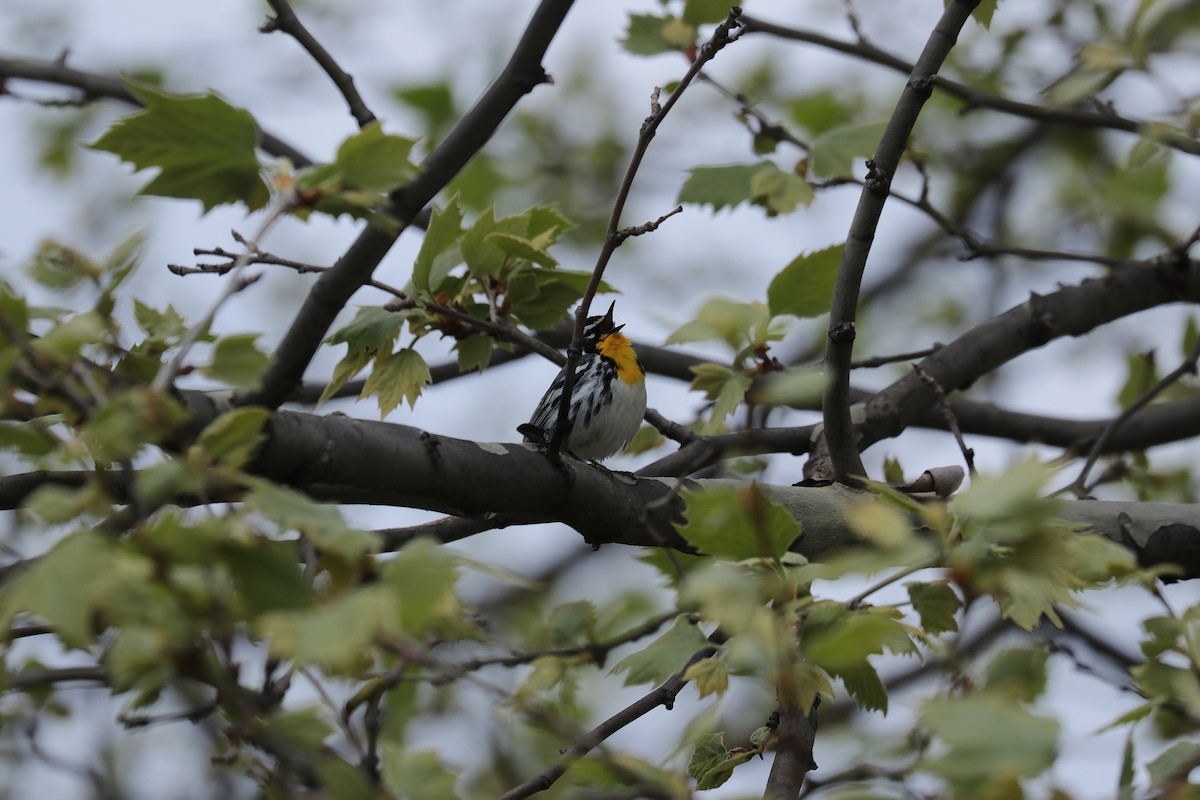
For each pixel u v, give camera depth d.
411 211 7.98
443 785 5.52
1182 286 12.48
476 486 7.93
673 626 7.02
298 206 6.01
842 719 11.80
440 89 15.95
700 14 11.69
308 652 4.32
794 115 15.51
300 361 7.31
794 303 9.52
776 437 11.23
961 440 8.37
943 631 6.92
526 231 8.77
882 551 5.19
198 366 5.68
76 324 5.18
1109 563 6.09
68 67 13.38
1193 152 10.55
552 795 8.53
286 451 7.11
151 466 4.79
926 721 4.89
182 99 6.00
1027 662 6.59
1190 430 13.23
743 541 5.74
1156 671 5.88
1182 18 13.69
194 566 4.76
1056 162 18.06
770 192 11.02
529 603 18.36
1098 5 14.52
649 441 12.62
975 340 12.22
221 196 6.40
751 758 7.46
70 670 5.59
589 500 8.45
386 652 5.57
